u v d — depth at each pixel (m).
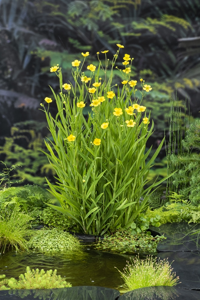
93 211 2.48
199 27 7.75
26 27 7.60
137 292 1.55
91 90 2.33
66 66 6.98
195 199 3.03
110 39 7.55
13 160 7.00
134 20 7.75
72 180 2.55
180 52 7.80
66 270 1.95
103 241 2.50
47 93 7.62
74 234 2.58
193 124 3.48
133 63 7.81
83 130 2.63
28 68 7.66
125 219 2.64
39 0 7.50
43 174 6.98
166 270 1.73
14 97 7.50
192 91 7.39
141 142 2.55
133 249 2.39
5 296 1.48
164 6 7.78
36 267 1.99
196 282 1.71
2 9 7.45
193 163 3.35
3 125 7.46
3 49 7.52
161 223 2.90
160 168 6.13
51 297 1.48
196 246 2.29
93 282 1.78
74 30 7.59
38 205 3.13
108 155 2.50
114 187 2.45
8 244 2.40
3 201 2.66
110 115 2.53
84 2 7.35
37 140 7.32
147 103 6.93
